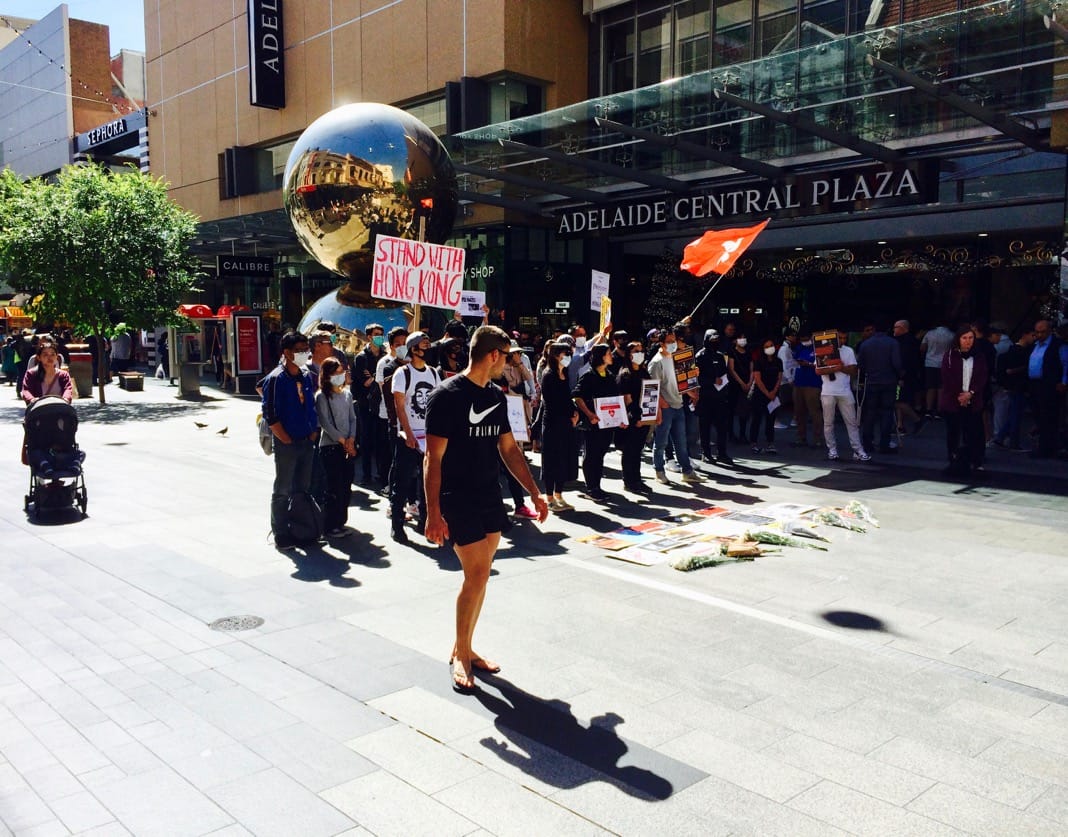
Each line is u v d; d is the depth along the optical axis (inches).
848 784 145.3
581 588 252.5
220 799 141.1
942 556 285.6
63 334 1074.7
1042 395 485.7
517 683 185.9
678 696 179.5
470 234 871.7
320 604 239.3
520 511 348.8
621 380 389.4
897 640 211.0
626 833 131.3
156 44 1364.4
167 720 169.2
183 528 328.8
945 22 462.9
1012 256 670.5
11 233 799.7
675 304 839.7
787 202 606.5
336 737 162.1
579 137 673.6
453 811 137.4
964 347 425.1
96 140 1673.2
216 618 227.9
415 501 335.0
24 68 1991.9
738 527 322.3
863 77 504.4
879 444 531.5
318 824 133.8
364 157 501.4
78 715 171.6
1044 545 299.3
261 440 301.1
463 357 330.3
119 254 822.5
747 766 151.3
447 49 866.8
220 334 1015.0
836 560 281.0
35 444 349.7
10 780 147.4
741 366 514.9
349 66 991.0
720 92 513.0
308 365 328.5
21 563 280.1
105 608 235.9
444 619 227.1
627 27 840.9
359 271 541.3
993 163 583.8
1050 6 424.8
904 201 551.2
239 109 1192.2
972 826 133.0
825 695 179.9
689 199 666.2
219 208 1258.6
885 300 818.8
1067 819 135.0
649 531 319.9
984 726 166.2
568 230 764.0
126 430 626.5
